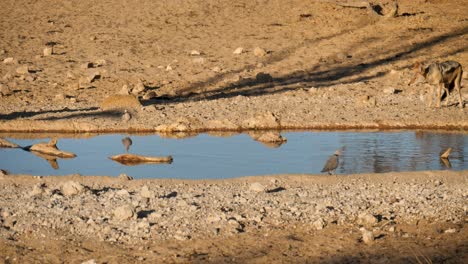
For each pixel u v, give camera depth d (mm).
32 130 56094
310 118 57906
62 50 89375
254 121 56312
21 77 76500
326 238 29031
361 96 62969
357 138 52281
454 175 39031
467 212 32031
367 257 26859
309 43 91188
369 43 90500
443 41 90188
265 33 95938
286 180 38156
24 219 31281
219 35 95500
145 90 72062
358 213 32062
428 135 53375
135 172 42469
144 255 27516
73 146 50562
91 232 29859
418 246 27875
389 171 41781
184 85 74438
